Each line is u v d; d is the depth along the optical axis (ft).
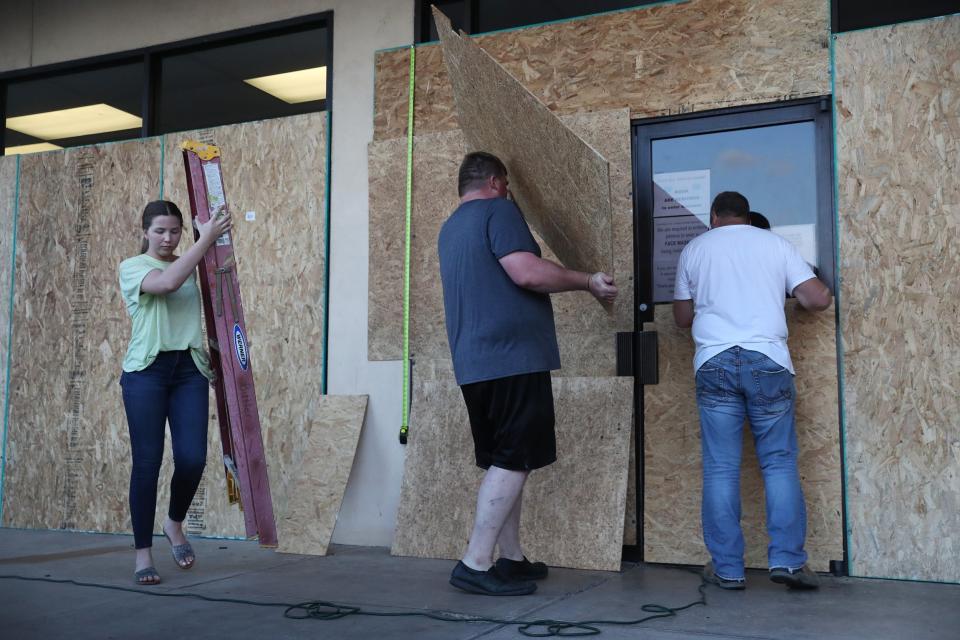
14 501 32.09
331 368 28.35
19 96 34.60
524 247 19.07
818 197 23.30
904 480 21.72
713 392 20.49
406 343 27.02
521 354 18.95
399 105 28.12
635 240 24.91
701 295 21.04
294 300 28.99
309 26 30.14
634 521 24.16
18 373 32.58
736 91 24.08
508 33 26.76
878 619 17.17
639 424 24.40
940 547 21.25
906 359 21.98
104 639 15.75
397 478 27.07
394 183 27.89
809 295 20.38
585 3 26.30
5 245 33.37
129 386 21.18
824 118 23.39
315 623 16.88
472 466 25.16
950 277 21.74
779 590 20.12
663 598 19.21
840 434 22.40
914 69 22.47
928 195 22.11
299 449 28.35
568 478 23.94
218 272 22.75
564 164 19.08
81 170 32.55
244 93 30.91
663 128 24.91
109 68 33.27
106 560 24.82
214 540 28.71
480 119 22.70
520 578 21.12
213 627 16.61
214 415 29.60
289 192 29.40
